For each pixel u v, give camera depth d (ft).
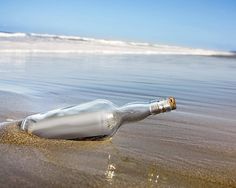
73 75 5.27
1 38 13.61
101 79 4.97
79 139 1.57
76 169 1.29
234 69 8.95
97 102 1.61
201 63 10.93
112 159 1.42
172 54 16.98
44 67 6.31
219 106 3.19
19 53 9.36
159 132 1.97
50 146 1.49
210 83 5.31
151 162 1.43
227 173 1.36
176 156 1.54
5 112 2.19
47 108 2.51
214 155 1.60
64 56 9.69
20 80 4.31
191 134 1.98
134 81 4.97
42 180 1.18
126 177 1.26
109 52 13.58
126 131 1.92
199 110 2.89
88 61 8.50
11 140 1.50
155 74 6.28
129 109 1.58
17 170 1.24
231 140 1.90
